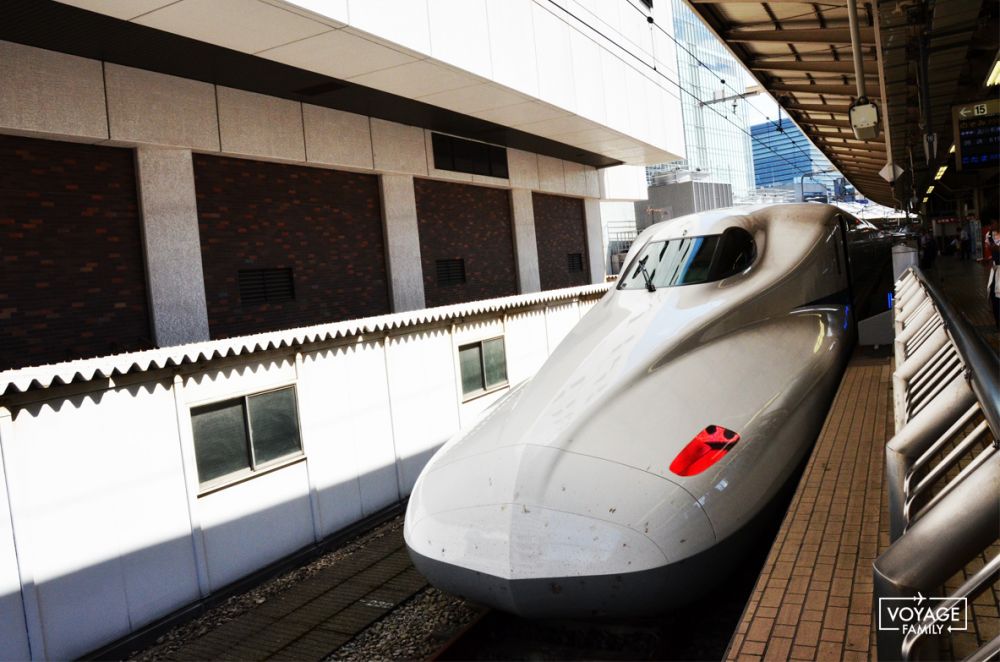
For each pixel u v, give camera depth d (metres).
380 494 8.45
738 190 67.19
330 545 7.67
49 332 9.10
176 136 10.48
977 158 9.10
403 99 13.09
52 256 9.16
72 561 5.54
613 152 20.70
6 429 5.23
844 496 3.83
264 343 7.11
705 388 4.81
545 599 3.91
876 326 7.16
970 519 1.30
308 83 11.51
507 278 19.34
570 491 4.06
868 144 17.47
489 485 4.31
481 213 18.41
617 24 18.00
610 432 4.38
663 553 3.81
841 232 7.23
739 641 2.63
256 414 7.14
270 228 12.32
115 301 9.86
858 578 2.96
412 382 9.13
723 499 4.09
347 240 13.95
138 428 6.07
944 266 23.66
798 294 6.16
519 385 5.80
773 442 4.54
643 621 4.27
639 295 6.11
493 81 12.52
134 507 5.98
